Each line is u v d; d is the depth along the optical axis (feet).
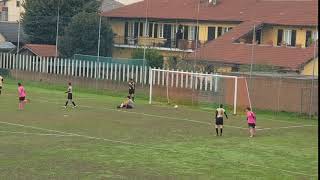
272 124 300.20
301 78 346.74
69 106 349.41
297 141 241.14
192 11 561.84
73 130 250.57
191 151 207.21
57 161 180.65
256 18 511.81
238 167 181.47
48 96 408.05
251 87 356.79
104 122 281.54
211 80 371.35
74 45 520.01
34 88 469.57
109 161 183.73
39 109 326.24
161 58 490.08
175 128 269.03
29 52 539.29
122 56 572.10
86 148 206.39
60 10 563.07
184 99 386.73
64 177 158.71
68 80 479.41
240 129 274.36
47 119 284.41
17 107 331.77
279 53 440.45
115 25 595.88
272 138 248.11
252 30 491.31
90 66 465.06
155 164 181.47
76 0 564.30
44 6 565.94
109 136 236.84
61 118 290.56
